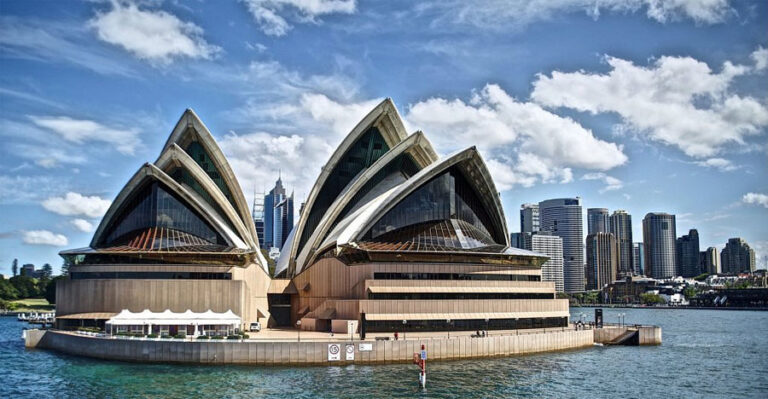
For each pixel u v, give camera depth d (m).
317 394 56.09
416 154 104.62
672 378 69.94
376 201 98.25
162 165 97.81
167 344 71.31
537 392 59.16
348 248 88.88
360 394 56.28
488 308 86.75
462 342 75.88
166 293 85.12
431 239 91.12
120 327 78.56
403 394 56.50
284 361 70.19
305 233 107.75
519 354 80.69
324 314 86.56
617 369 73.75
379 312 81.19
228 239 95.31
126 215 95.94
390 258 86.44
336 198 105.19
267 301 101.88
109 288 85.06
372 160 109.00
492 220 103.12
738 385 67.31
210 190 99.12
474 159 95.75
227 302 86.06
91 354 75.38
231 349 70.38
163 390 57.59
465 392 57.81
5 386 59.50
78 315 84.94
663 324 188.62
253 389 57.91
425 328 82.19
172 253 87.44
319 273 95.50
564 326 94.44
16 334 118.69
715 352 97.06
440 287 85.19
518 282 90.50
